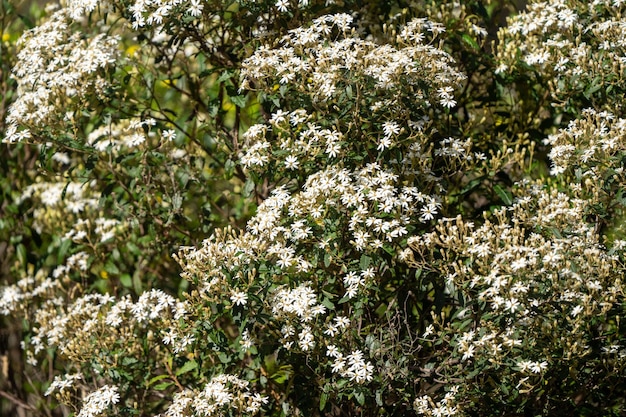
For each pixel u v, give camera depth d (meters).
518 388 5.14
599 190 5.26
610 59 5.60
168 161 6.14
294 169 5.34
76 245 6.89
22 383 7.75
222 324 6.33
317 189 4.96
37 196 7.29
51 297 6.62
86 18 6.89
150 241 6.35
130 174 5.99
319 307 4.97
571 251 5.01
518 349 4.93
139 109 6.29
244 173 6.27
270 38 5.73
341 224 5.08
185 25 5.57
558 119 6.41
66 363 7.11
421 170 5.30
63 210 6.97
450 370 5.13
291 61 5.21
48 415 7.19
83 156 6.89
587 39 5.98
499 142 6.32
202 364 5.54
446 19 6.14
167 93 6.94
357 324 5.38
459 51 6.27
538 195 5.60
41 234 7.36
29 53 5.91
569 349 5.05
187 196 6.41
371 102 5.21
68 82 5.67
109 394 5.35
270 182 6.14
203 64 6.02
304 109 5.41
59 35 5.87
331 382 5.16
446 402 4.99
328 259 4.98
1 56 7.36
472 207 6.23
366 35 6.13
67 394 5.65
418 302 5.66
